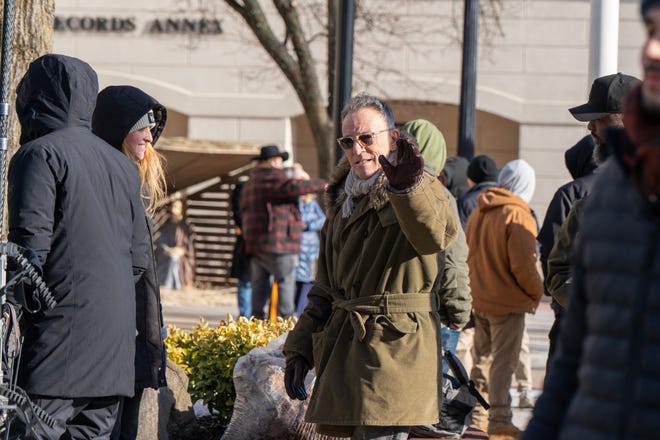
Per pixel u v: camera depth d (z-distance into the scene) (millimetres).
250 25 22562
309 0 33062
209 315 23625
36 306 6605
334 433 7219
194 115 35125
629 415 3834
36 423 6582
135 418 8180
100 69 35156
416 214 6562
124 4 35062
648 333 3840
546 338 19156
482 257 11766
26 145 6785
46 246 6594
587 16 35031
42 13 10359
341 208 7379
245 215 18484
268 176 18156
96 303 6734
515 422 13492
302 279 19266
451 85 34938
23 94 7090
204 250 32719
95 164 6902
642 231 3910
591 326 4027
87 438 7047
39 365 6637
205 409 11055
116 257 6895
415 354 6883
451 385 9188
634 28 32844
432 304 7043
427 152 9289
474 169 13398
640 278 3883
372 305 6949
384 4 34500
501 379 11609
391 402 6789
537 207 35250
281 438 9438
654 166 3889
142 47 35125
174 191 30281
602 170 4164
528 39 35125
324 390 7020
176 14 35031
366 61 33188
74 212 6723
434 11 34781
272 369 9445
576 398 4043
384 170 6562
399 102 33875
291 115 35000
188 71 35156
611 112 7797
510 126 35969
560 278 7914
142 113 7977
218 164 26703
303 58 22531
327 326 7270
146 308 7859
